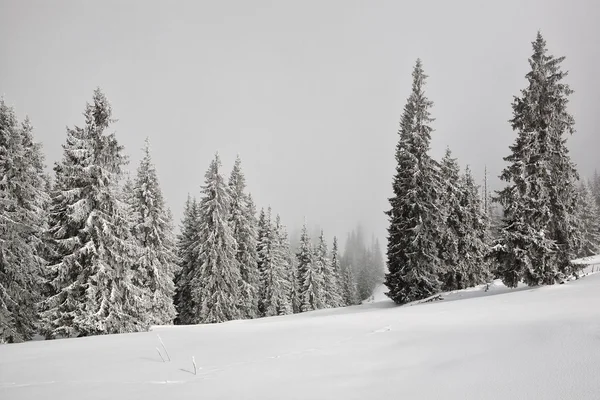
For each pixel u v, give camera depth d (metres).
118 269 21.92
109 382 6.91
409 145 29.56
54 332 20.08
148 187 32.69
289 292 48.47
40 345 13.80
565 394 4.05
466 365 5.71
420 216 28.22
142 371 7.67
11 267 21.36
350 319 15.09
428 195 28.81
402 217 29.50
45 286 21.55
